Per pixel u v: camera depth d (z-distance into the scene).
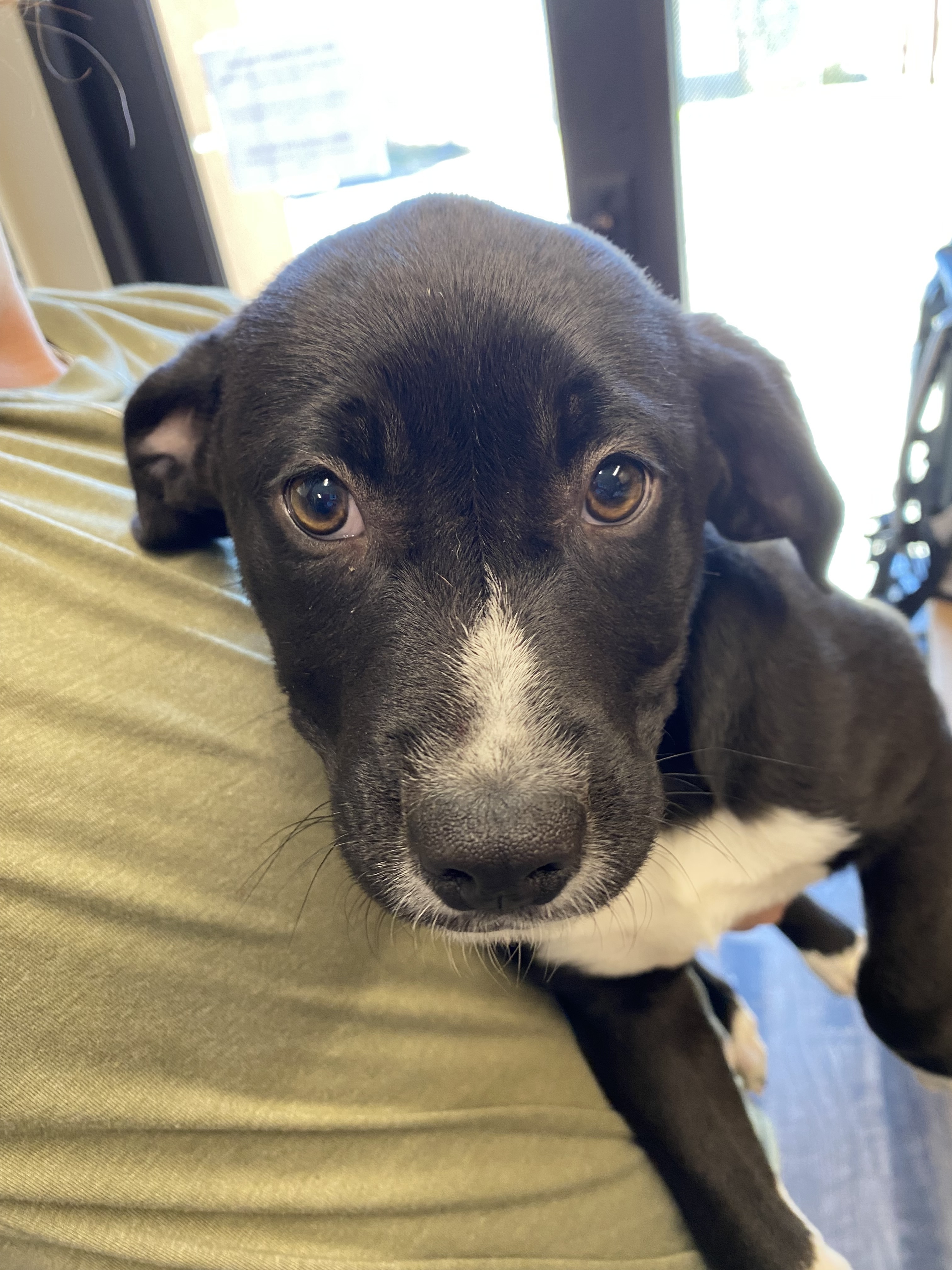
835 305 0.49
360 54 0.47
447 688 0.16
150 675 0.18
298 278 0.18
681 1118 0.21
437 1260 0.17
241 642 0.20
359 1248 0.17
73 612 0.17
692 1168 0.21
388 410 0.16
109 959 0.15
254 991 0.17
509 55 0.44
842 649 0.22
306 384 0.17
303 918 0.18
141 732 0.17
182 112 0.49
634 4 0.40
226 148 0.50
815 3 0.42
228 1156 0.16
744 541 0.22
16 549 0.18
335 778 0.18
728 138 0.45
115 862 0.16
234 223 0.52
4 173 0.50
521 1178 0.19
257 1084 0.17
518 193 0.47
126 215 0.51
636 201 0.44
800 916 0.33
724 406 0.20
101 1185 0.15
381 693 0.17
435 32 0.45
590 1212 0.20
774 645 0.21
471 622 0.16
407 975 0.19
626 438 0.17
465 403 0.16
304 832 0.18
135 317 0.30
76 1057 0.15
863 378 0.50
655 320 0.19
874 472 0.50
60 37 0.46
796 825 0.21
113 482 0.22
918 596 0.39
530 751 0.15
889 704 0.22
